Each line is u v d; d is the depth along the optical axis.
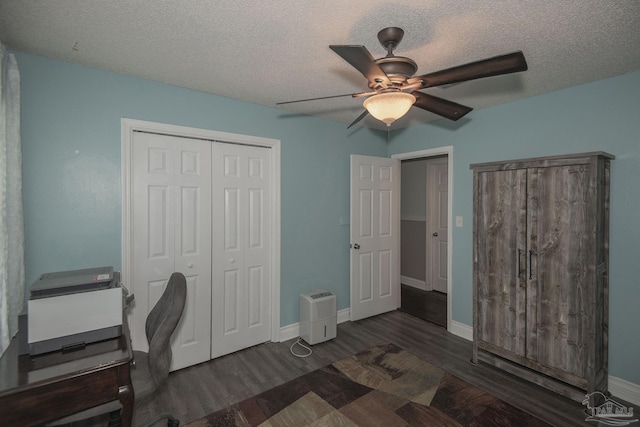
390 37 1.59
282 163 3.08
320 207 3.39
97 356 1.34
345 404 1.86
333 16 1.51
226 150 2.79
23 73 1.91
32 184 1.95
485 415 1.74
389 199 3.90
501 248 2.48
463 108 1.76
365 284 3.70
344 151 3.59
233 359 2.75
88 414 1.43
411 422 1.68
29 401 1.15
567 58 1.95
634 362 2.16
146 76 2.28
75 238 2.09
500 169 2.48
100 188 2.17
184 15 1.51
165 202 2.48
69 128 2.06
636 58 1.95
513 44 1.77
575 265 2.11
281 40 1.75
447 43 1.76
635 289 2.16
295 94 2.63
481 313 2.62
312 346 3.00
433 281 4.93
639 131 2.13
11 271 1.69
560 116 2.51
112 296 1.50
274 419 1.78
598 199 2.06
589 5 1.40
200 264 2.66
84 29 1.65
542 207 2.26
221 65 2.08
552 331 2.22
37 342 1.34
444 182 4.75
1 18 1.54
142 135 2.38
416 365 2.27
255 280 3.00
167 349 1.67
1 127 1.53
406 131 3.79
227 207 2.81
